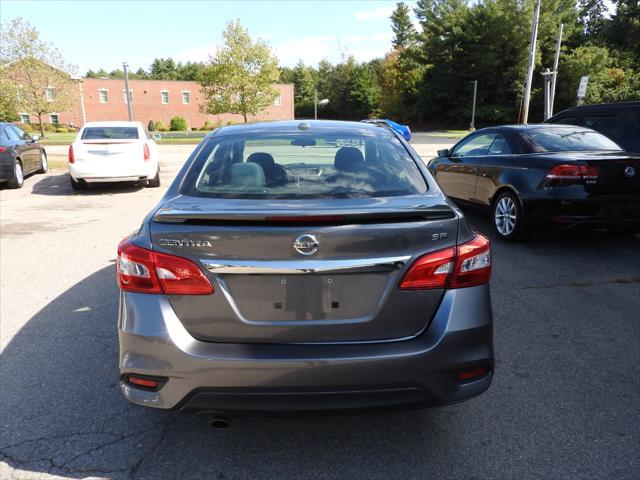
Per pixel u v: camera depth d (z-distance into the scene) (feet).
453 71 180.24
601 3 187.42
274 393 7.01
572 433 8.70
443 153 26.27
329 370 6.96
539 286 16.24
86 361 11.40
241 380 6.97
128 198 34.42
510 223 21.16
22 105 118.42
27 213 29.14
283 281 7.09
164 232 7.19
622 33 159.22
